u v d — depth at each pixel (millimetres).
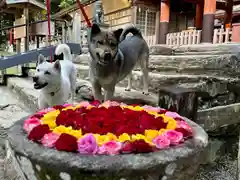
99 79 2357
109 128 1136
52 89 2262
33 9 6293
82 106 1586
